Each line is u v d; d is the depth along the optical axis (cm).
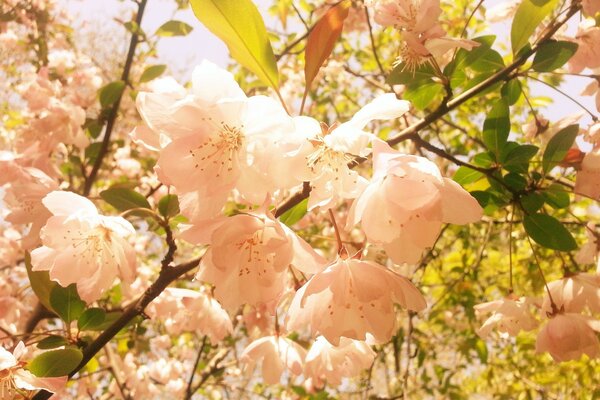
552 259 59
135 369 53
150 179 57
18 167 34
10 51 65
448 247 69
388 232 16
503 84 26
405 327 64
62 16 68
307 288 16
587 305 26
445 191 17
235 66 61
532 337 66
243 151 16
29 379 20
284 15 39
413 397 74
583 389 64
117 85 39
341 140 15
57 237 21
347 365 24
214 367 60
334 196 16
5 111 62
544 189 23
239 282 17
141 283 51
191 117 16
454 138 63
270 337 28
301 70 65
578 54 28
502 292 67
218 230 16
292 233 17
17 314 40
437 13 23
